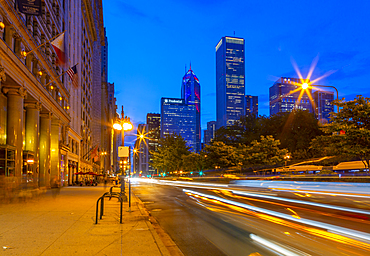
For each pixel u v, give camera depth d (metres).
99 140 107.94
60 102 42.22
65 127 44.12
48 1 35.22
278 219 10.91
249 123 71.94
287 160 52.53
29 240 7.03
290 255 6.29
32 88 27.48
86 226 8.95
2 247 6.34
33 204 15.31
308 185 30.56
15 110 24.20
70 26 52.34
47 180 33.44
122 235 7.72
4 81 22.69
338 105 28.88
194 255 6.49
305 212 12.64
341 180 31.55
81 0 67.38
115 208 13.70
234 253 6.57
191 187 39.12
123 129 17.88
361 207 14.23
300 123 59.50
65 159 45.47
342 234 8.25
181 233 8.88
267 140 51.38
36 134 29.25
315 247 6.90
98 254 5.92
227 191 28.44
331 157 44.81
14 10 23.09
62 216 10.91
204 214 12.87
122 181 17.53
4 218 10.37
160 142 87.50
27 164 27.08
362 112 27.33
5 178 20.42
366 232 8.49
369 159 28.50
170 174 113.88
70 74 33.41
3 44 20.28
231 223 10.35
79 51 61.84
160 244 6.79
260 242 7.49
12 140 23.75
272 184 34.81
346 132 27.86
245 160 52.97
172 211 14.13
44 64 32.16
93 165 88.38
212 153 58.66
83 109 67.75
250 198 19.91
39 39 31.81
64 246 6.50
